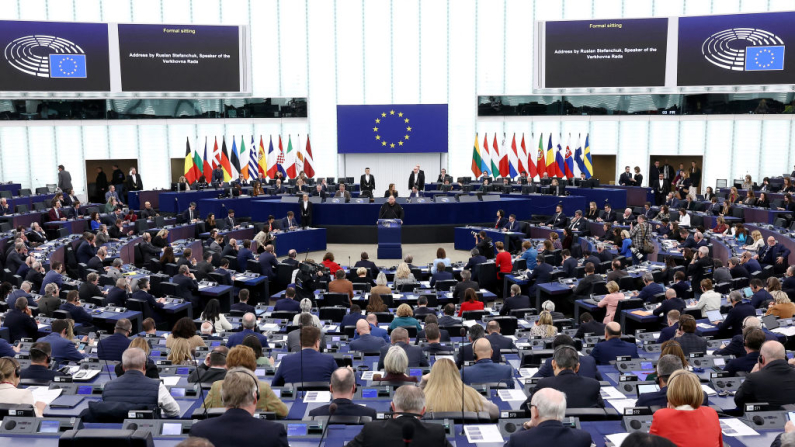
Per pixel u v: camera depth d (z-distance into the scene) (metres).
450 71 32.91
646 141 32.09
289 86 33.06
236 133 33.22
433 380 5.64
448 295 14.45
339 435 4.93
